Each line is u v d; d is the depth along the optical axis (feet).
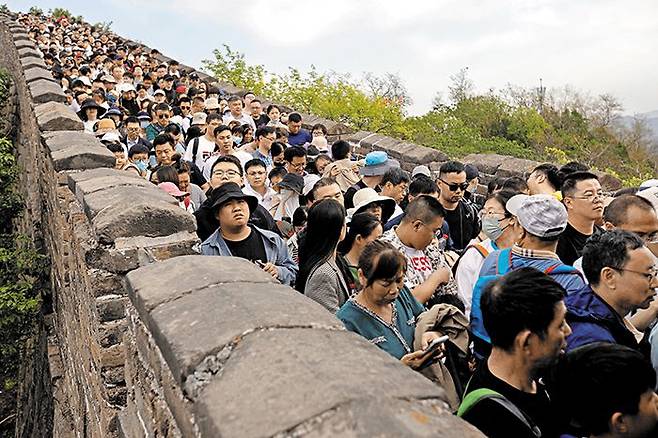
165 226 12.95
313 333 6.29
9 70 59.47
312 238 13.15
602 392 8.02
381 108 75.56
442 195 20.20
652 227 13.80
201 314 6.98
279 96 78.95
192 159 30.25
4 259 36.78
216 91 54.39
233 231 14.53
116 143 24.95
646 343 10.99
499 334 8.49
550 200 12.00
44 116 26.73
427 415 4.92
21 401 33.32
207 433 5.32
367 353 5.90
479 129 85.20
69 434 25.23
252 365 5.75
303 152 24.95
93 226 13.08
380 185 22.34
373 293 11.08
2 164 41.91
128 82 55.72
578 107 117.19
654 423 8.14
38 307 35.58
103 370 12.89
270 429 4.83
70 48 78.64
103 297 12.76
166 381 7.41
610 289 10.63
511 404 8.09
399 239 14.65
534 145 85.97
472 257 13.94
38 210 43.88
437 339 10.36
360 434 4.55
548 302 8.23
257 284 7.77
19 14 103.14
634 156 98.99
